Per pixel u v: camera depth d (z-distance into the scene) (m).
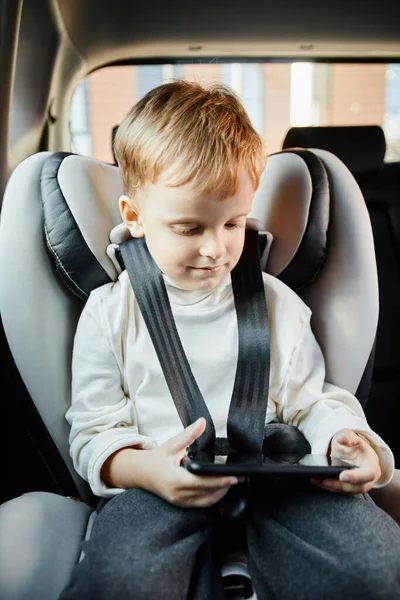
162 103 0.81
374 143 1.70
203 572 0.65
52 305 0.91
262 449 0.79
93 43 1.62
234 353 0.86
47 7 1.32
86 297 0.93
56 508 0.80
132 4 1.48
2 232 0.91
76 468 0.82
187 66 1.79
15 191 0.93
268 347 0.84
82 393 0.85
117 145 0.85
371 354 0.99
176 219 0.74
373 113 1.99
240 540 0.73
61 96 1.63
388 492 0.83
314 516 0.68
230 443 0.80
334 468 0.65
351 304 0.97
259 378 0.83
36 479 1.11
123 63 1.75
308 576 0.61
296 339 0.88
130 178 0.82
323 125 1.70
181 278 0.79
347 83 1.93
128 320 0.88
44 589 0.66
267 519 0.70
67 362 0.92
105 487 0.77
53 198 0.91
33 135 1.42
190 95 0.82
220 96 0.84
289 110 1.98
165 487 0.68
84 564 0.61
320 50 1.74
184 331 0.87
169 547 0.63
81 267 0.90
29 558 0.69
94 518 0.83
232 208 0.74
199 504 0.68
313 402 0.85
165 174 0.74
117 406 0.84
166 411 0.84
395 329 1.60
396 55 1.80
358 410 0.88
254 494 0.74
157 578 0.59
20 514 0.75
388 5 1.55
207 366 0.85
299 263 0.96
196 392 0.82
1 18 1.00
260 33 1.64
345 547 0.61
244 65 1.81
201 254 0.75
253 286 0.88
